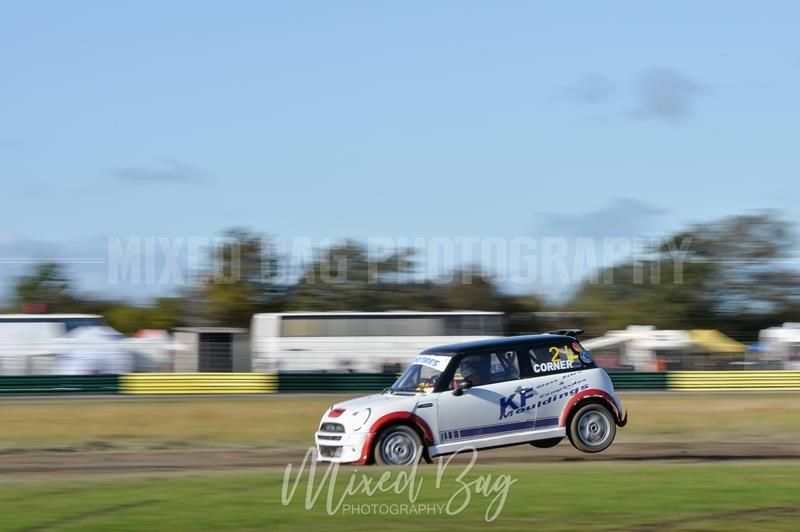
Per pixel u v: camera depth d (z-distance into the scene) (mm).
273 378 71250
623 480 21500
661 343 84250
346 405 28078
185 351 79312
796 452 33500
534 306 118688
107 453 37625
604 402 29031
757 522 16344
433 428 27344
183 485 21609
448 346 29047
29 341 76125
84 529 15906
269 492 20109
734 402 53719
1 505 18531
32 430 44781
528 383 28453
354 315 82250
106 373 73000
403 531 15797
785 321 117438
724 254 119000
